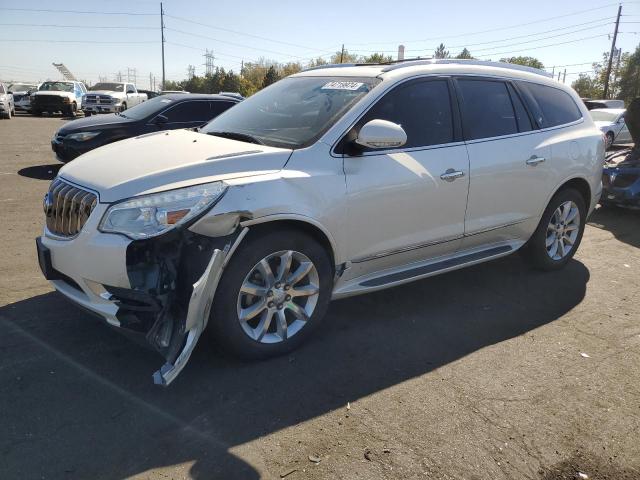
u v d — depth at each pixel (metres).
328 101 3.85
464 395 3.11
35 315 3.81
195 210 2.89
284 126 3.78
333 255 3.52
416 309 4.27
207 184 2.99
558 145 4.77
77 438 2.60
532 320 4.15
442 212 4.00
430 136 3.95
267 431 2.72
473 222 4.25
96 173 3.22
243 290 3.14
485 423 2.86
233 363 3.33
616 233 6.95
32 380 3.04
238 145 3.47
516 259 5.57
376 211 3.61
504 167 4.32
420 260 4.11
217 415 2.83
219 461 2.50
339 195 3.41
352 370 3.33
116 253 2.87
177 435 2.66
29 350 3.36
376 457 2.57
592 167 5.12
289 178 3.21
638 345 3.81
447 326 3.99
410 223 3.83
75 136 9.13
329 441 2.67
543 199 4.74
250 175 3.13
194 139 3.72
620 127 17.41
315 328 3.55
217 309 3.08
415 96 3.92
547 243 5.07
